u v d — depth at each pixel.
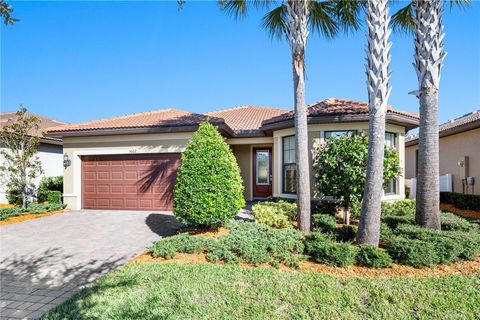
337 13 9.23
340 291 4.50
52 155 17.95
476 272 5.21
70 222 10.48
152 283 4.80
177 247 6.42
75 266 6.07
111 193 13.19
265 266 5.68
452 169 15.44
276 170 12.79
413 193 15.30
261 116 18.30
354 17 9.05
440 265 5.50
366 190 6.37
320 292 4.47
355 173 8.48
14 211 11.38
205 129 8.38
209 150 8.05
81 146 13.30
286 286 4.66
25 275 5.59
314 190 11.21
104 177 13.28
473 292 4.45
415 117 11.31
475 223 7.90
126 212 12.44
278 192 12.55
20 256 6.75
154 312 3.90
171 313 3.89
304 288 4.59
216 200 7.80
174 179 12.63
